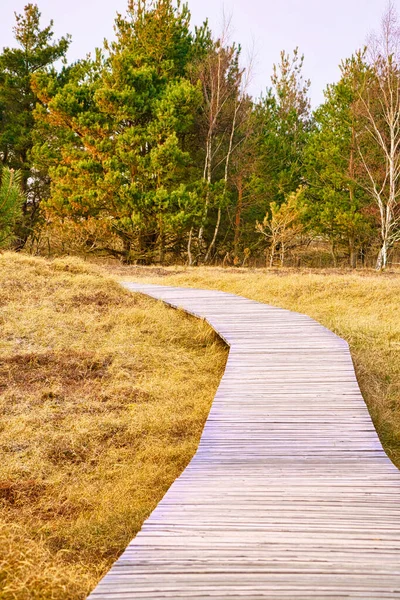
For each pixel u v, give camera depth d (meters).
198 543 3.48
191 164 27.56
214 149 28.23
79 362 9.00
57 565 4.04
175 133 23.48
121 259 26.38
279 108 35.91
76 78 27.64
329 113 27.80
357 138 26.39
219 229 29.95
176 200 23.09
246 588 2.99
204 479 4.59
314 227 27.83
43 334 10.17
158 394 8.16
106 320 11.30
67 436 6.65
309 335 9.86
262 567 3.19
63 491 5.59
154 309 12.29
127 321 11.41
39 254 27.94
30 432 6.70
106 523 4.90
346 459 5.02
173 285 17.06
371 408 7.79
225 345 10.45
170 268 21.39
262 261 30.22
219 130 28.09
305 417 6.06
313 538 3.55
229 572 3.14
